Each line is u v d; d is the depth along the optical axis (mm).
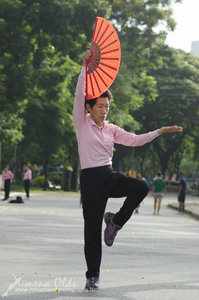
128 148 115562
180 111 107812
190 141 117250
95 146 9688
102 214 9758
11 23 55562
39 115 61344
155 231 26016
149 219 35375
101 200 9664
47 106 61906
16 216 30469
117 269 13227
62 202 50625
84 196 9727
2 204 42062
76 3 61031
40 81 58188
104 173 9672
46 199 55188
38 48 58562
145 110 106188
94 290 10195
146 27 78688
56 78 57969
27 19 58375
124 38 78500
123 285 11000
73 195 69625
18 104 55719
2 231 21938
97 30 9383
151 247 18812
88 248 10047
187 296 10203
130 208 9633
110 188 9688
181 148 122250
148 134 9797
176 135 111125
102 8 62656
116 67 9352
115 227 9703
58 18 58906
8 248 16578
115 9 78000
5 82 54125
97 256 10070
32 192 70000
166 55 84312
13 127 55031
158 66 86062
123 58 76250
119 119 74688
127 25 79375
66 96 60531
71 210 39219
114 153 108562
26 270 12562
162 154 119000
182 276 12625
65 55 62500
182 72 110125
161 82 106188
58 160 110438
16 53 55312
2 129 54281
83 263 13977
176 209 50844
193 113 107812
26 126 62625
